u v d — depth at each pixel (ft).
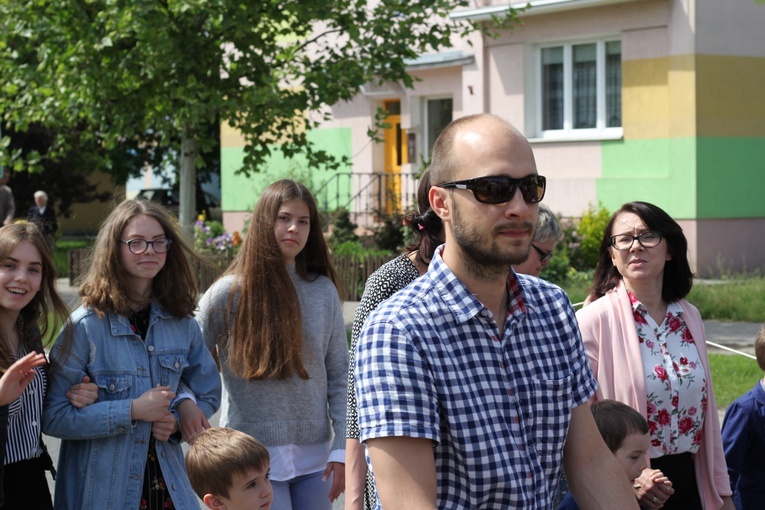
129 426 12.53
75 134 55.16
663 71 55.67
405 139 70.44
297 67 43.04
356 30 40.09
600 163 58.54
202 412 13.33
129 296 13.23
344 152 72.84
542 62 61.00
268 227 14.40
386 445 7.22
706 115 54.95
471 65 63.05
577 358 8.17
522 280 8.20
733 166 56.03
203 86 39.19
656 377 13.10
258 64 41.32
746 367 30.50
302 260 15.12
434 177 7.88
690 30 54.39
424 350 7.38
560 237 14.47
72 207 117.91
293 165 73.51
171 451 13.11
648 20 55.88
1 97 46.37
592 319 13.39
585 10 58.08
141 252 12.98
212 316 14.60
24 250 12.48
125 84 40.52
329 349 15.02
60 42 41.57
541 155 61.05
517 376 7.72
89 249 14.78
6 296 12.30
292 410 14.39
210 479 11.70
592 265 54.13
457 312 7.55
